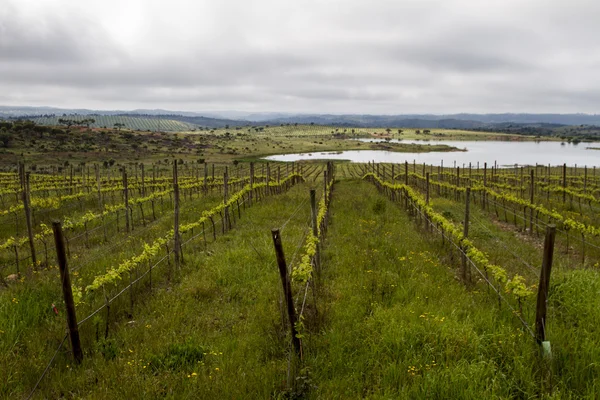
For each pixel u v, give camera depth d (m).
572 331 6.12
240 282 9.42
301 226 15.94
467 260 9.73
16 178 39.28
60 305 7.96
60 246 5.80
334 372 5.54
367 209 20.58
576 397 4.78
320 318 7.05
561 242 13.88
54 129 117.44
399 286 8.59
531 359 5.58
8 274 10.61
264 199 24.94
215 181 37.06
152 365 5.79
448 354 5.64
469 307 7.44
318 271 9.77
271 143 175.75
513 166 86.31
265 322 7.16
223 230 15.70
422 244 12.85
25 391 5.34
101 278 8.00
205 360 5.95
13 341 6.59
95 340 6.66
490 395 4.73
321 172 64.31
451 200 25.91
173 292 8.83
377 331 6.39
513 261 11.15
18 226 16.67
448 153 146.50
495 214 20.75
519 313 6.99
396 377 5.25
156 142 132.25
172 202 24.14
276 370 5.60
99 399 5.01
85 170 68.19
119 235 15.84
